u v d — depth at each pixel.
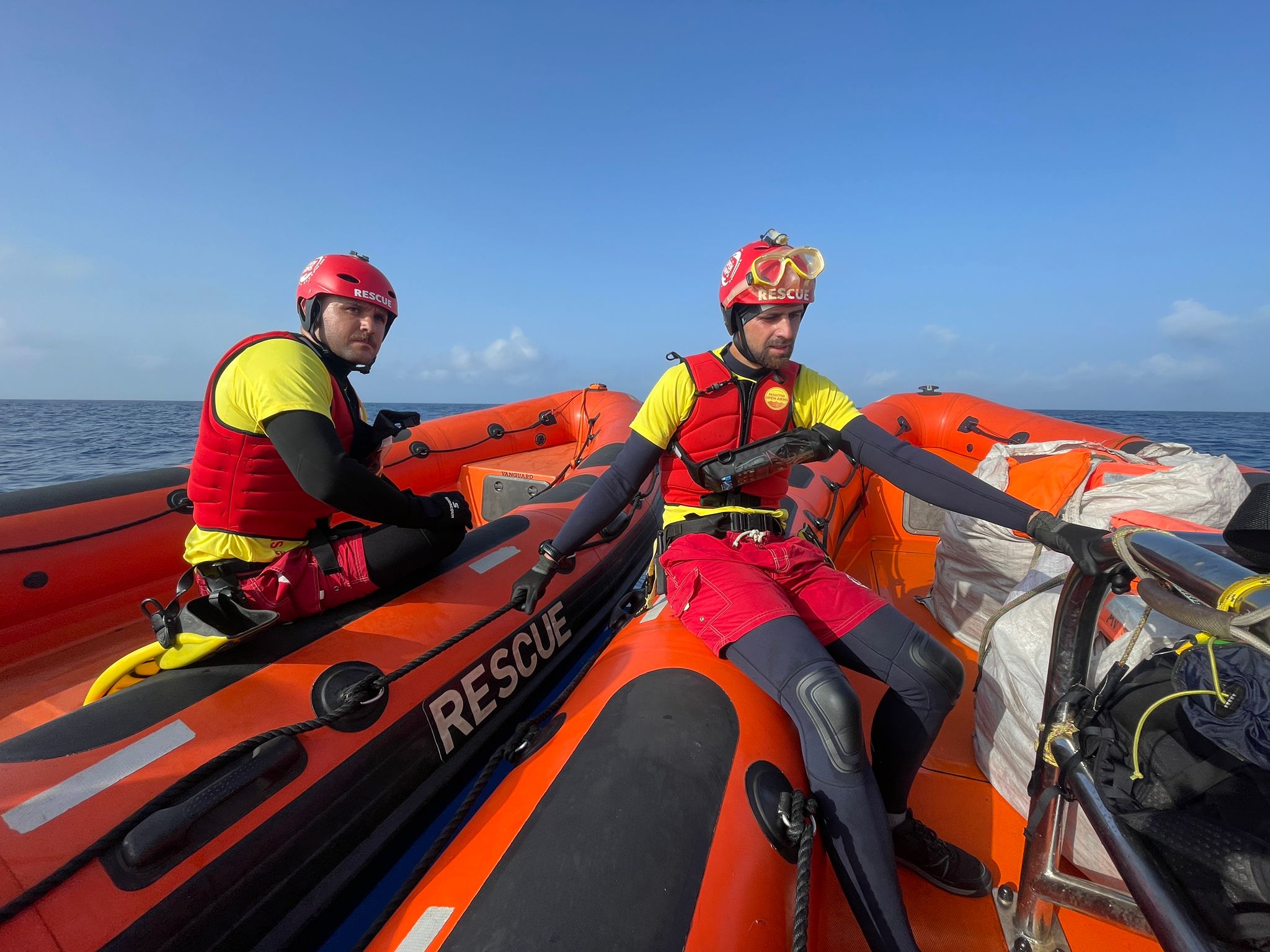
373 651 1.77
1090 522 2.25
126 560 2.70
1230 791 0.89
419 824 1.76
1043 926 1.28
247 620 1.56
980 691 2.02
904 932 1.24
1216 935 0.85
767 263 1.62
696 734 1.39
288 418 1.56
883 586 3.38
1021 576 2.39
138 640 2.54
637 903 1.03
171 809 1.22
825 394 1.91
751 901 1.10
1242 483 2.14
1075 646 1.21
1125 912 1.12
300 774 1.44
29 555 2.44
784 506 2.96
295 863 1.40
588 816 1.18
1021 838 1.71
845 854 1.29
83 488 2.77
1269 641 0.72
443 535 1.98
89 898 1.09
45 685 2.21
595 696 1.61
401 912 1.14
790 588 1.71
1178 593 0.97
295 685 1.58
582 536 1.73
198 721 1.41
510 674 2.16
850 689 1.35
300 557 1.77
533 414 5.47
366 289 1.78
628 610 2.26
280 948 1.35
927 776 1.96
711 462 1.82
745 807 1.26
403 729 1.72
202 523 1.72
